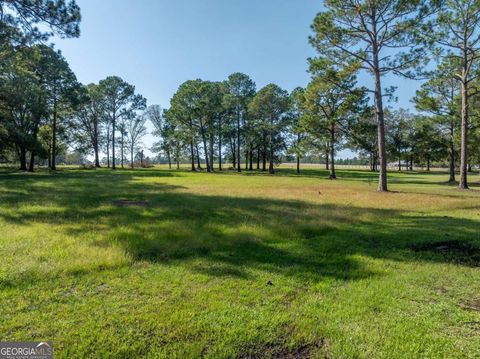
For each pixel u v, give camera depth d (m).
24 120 28.47
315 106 27.06
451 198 13.80
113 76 45.12
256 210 9.45
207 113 40.94
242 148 53.66
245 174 37.19
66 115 36.78
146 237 5.76
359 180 29.05
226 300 3.29
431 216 8.96
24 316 2.86
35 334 2.59
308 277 4.00
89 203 10.25
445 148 26.30
